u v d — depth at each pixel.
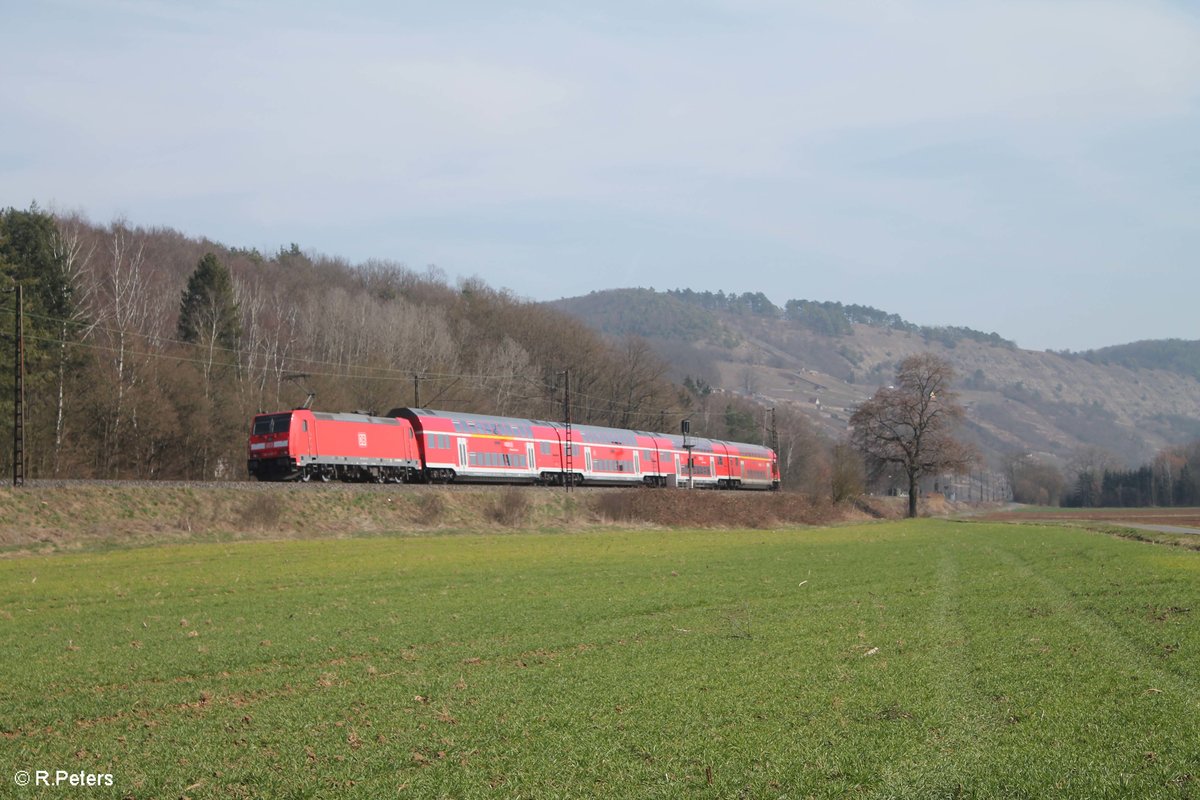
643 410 140.12
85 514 49.19
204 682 20.25
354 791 13.39
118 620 28.34
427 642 24.69
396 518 61.94
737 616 28.69
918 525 90.75
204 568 41.00
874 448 116.62
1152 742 14.77
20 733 16.55
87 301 90.75
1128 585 33.75
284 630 26.48
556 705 17.84
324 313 116.56
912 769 13.78
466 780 13.75
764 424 176.00
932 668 20.53
